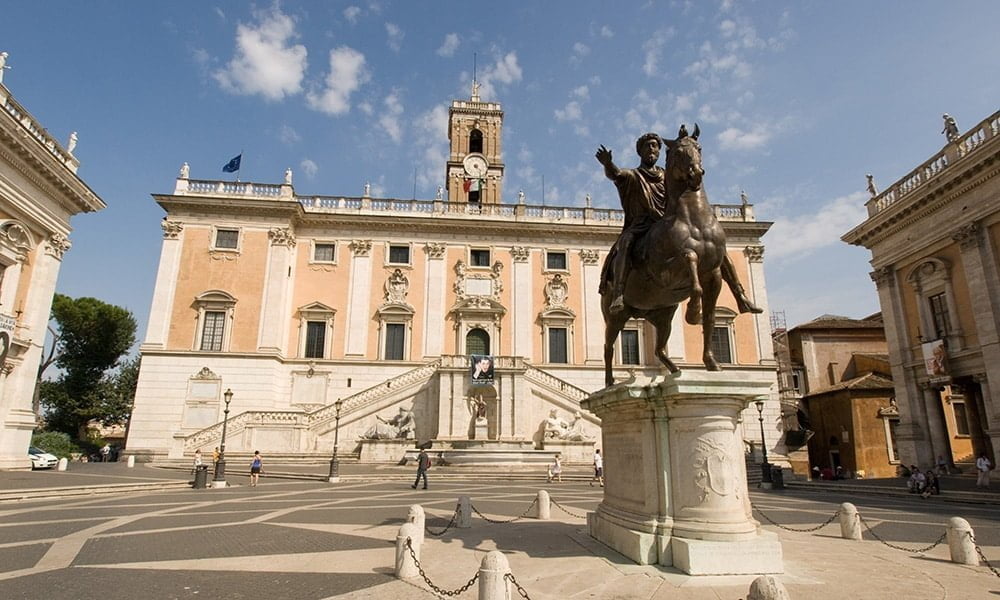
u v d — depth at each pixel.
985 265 22.81
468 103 49.28
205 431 30.22
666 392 6.03
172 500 15.40
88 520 11.39
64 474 21.47
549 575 5.85
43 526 10.57
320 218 38.72
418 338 37.84
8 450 22.62
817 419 39.22
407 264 39.09
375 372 36.56
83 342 46.22
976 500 16.69
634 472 6.59
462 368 32.81
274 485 20.72
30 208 23.05
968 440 32.94
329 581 6.37
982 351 22.69
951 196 24.14
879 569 6.16
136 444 32.50
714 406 6.02
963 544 6.80
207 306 35.28
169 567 7.11
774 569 5.60
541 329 39.22
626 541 6.36
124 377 46.69
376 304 38.22
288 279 37.34
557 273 40.34
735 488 5.88
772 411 37.41
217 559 7.57
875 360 40.00
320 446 31.50
